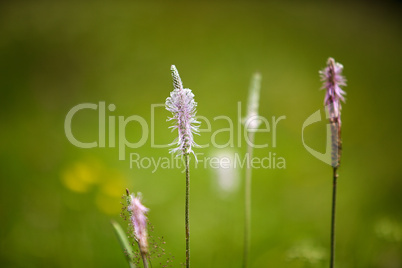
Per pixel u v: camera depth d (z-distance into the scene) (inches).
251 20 703.1
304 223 288.4
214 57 585.3
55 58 529.7
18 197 289.1
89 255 238.8
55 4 603.8
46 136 383.9
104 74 520.7
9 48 531.5
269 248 255.0
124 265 230.5
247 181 180.9
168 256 234.2
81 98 473.4
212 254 245.6
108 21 608.7
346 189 345.1
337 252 249.9
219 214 288.7
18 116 425.4
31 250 241.4
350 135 460.4
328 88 122.8
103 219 272.7
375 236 252.2
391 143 440.1
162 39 605.6
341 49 659.4
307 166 370.6
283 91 508.1
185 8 676.7
